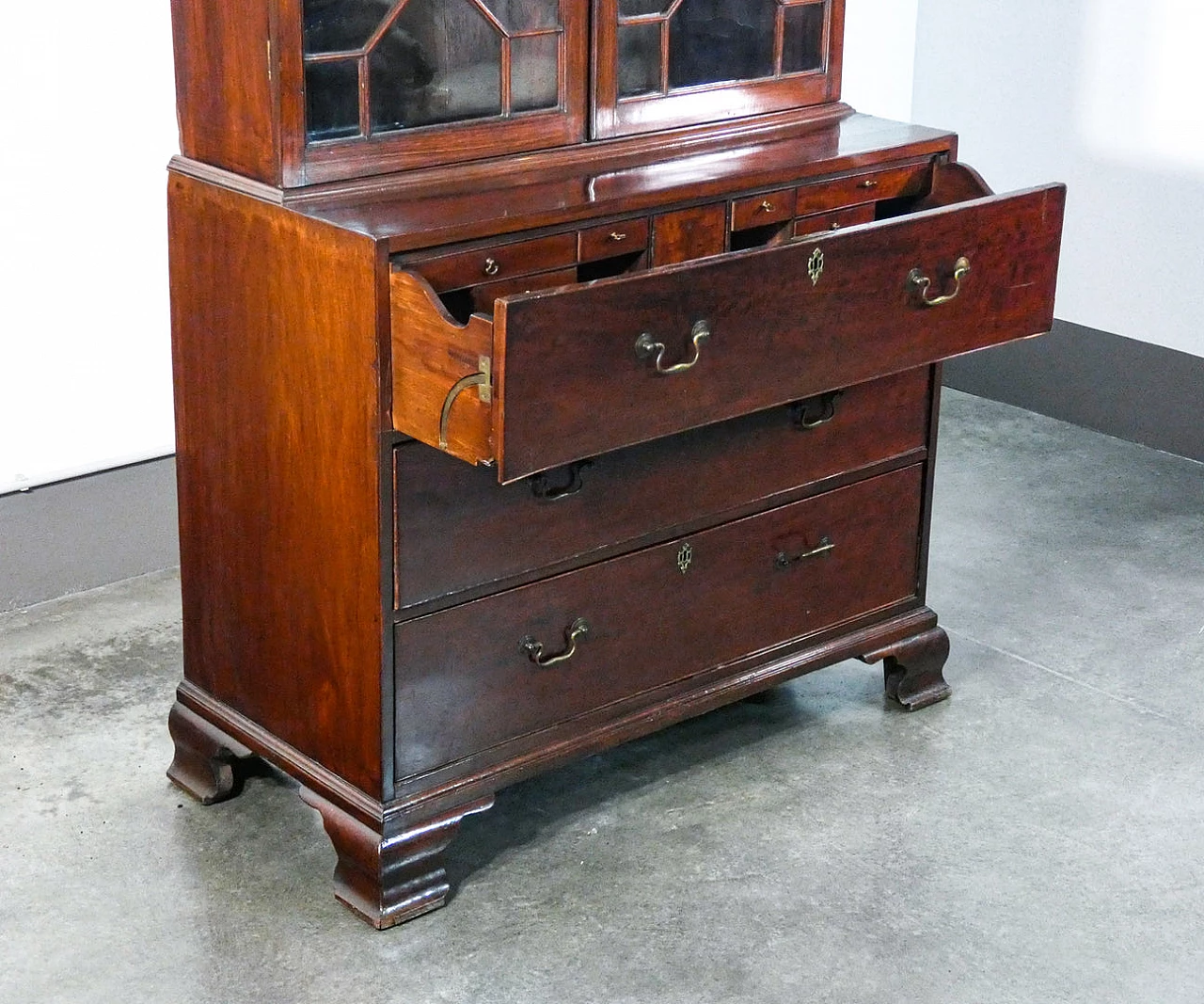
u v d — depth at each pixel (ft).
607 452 7.34
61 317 10.25
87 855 8.21
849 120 9.16
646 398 6.82
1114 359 13.58
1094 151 13.34
